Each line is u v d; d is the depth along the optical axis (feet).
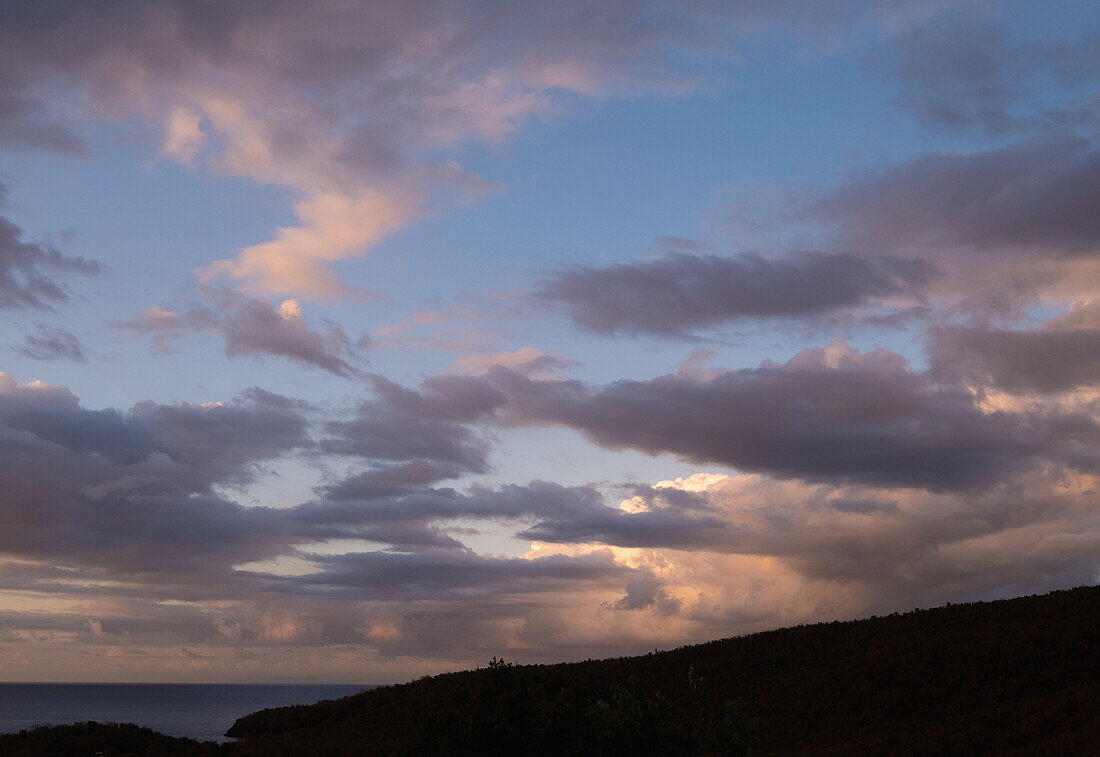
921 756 157.28
